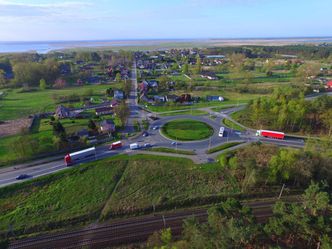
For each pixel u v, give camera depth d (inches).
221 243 1572.3
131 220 2448.3
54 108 5546.3
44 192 2765.7
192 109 5457.7
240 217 1844.2
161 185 2896.2
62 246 2161.7
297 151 2960.1
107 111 5187.0
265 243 1916.8
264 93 6727.4
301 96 4790.8
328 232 1787.6
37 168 3159.5
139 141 3912.4
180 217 2481.5
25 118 4911.4
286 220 1857.8
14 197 2682.1
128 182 2945.4
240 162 3125.0
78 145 3690.9
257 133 4124.0
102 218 2458.2
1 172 3070.9
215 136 4092.0
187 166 3233.3
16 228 2311.8
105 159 3368.6
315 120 4252.0
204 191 2812.5
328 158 2910.9
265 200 2731.3
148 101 6013.8
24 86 7396.7
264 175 2901.1
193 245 1748.3
